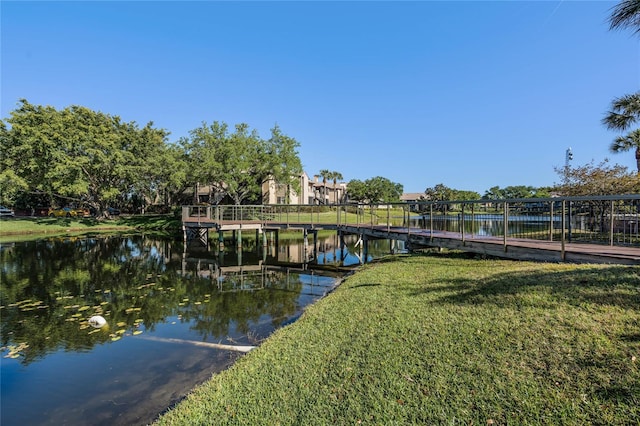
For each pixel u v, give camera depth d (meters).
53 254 16.47
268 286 9.88
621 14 5.70
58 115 28.80
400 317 4.46
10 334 6.05
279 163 28.70
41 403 3.86
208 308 7.63
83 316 7.09
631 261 5.43
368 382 2.98
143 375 4.47
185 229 21.28
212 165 26.06
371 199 63.97
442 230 12.66
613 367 2.70
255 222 18.98
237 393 3.08
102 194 30.80
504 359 3.06
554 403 2.43
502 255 7.57
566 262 6.34
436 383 2.85
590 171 13.80
